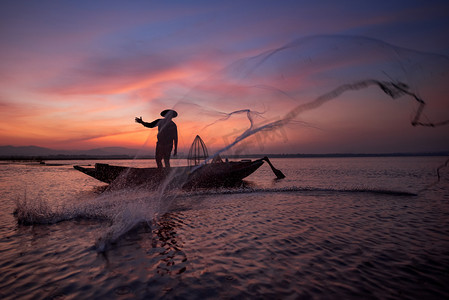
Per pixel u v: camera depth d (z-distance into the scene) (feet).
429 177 51.65
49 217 16.99
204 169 29.91
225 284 8.42
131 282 8.55
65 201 23.77
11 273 9.22
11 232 14.25
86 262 10.18
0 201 24.06
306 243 12.34
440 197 26.27
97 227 15.12
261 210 19.93
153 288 8.16
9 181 44.45
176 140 27.07
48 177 53.57
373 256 10.79
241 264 9.98
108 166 32.60
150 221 16.39
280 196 26.89
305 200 24.61
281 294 7.84
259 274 9.15
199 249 11.57
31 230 14.60
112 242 12.44
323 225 15.56
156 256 10.77
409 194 28.40
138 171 27.61
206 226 15.29
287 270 9.47
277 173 49.32
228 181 34.86
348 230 14.52
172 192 24.50
